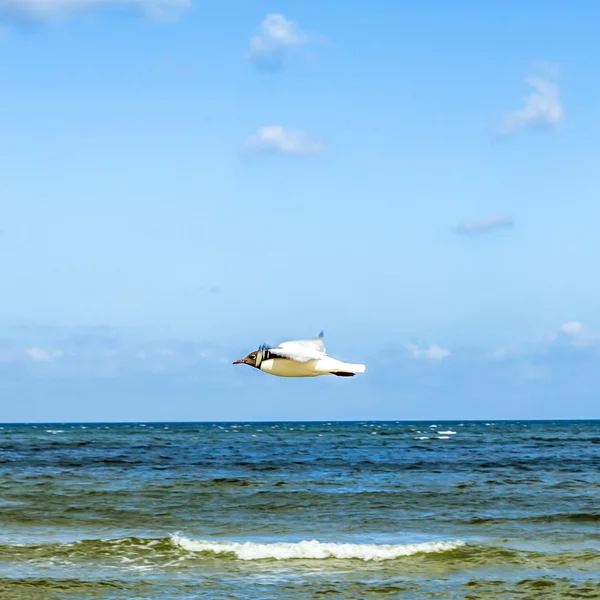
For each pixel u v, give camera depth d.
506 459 73.81
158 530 32.59
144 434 161.12
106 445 102.50
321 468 62.72
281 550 27.89
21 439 125.56
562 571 25.53
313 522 34.50
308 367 12.68
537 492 44.62
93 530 32.53
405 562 26.59
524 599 22.72
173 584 24.05
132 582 24.23
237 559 26.94
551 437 137.38
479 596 22.98
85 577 24.67
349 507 38.62
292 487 46.94
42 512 36.78
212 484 48.38
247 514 36.53
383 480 51.91
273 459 73.94
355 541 30.52
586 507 38.72
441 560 26.80
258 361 12.87
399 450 90.56
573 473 57.44
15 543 29.38
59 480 51.19
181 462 69.31
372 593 23.30
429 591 23.47
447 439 127.25
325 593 23.27
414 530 32.66
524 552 27.81
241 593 23.20
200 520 34.94
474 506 39.00
